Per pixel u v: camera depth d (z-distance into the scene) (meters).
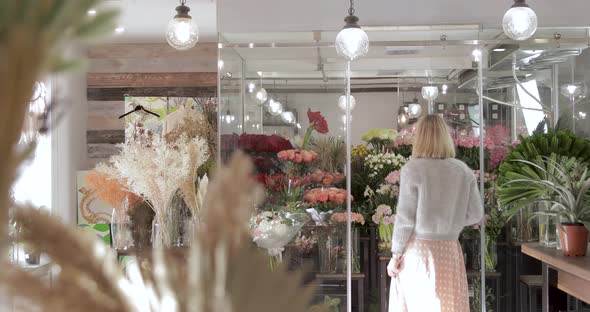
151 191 4.53
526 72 4.77
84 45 0.23
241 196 0.25
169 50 7.50
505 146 4.77
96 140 7.37
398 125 4.80
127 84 7.45
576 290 3.75
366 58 4.82
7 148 0.21
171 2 5.81
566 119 4.75
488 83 4.79
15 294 0.23
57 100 0.27
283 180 4.80
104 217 6.53
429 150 4.44
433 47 4.81
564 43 4.75
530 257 4.72
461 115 4.79
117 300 0.25
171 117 6.10
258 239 4.77
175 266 0.26
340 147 4.82
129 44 7.48
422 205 4.37
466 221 4.40
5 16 0.21
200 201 4.48
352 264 4.80
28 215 0.24
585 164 4.40
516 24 3.86
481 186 4.77
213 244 0.25
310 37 4.83
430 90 4.80
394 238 4.40
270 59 4.83
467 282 4.77
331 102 4.82
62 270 0.25
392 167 4.79
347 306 4.79
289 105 4.82
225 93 4.82
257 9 4.82
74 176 6.75
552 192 4.41
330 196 4.80
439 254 4.33
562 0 4.73
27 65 0.21
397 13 4.82
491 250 4.76
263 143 4.81
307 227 4.80
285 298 0.25
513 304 4.76
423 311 4.32
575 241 4.09
